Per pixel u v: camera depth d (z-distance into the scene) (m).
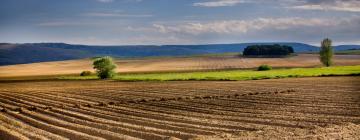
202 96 40.38
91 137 20.06
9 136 20.83
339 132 19.94
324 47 113.81
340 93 39.44
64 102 38.84
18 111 32.38
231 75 75.38
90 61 172.12
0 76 112.44
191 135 20.03
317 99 35.06
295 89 44.97
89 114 29.81
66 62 170.75
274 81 58.25
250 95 40.19
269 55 171.50
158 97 41.00
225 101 35.69
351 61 135.38
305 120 24.23
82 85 64.62
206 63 144.12
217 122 24.11
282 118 25.23
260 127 22.06
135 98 40.81
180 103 35.12
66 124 24.45
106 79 82.69
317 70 80.12
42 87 62.19
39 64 166.25
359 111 27.66
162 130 21.55
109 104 36.28
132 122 25.36
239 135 19.53
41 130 22.75
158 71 115.44
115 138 19.91
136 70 123.00
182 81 66.25
